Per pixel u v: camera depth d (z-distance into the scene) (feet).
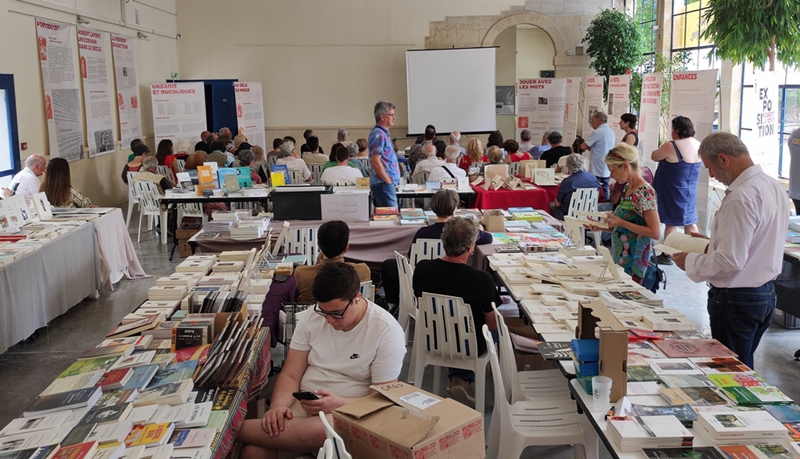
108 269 20.12
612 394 7.57
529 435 8.67
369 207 20.52
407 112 45.91
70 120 30.09
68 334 17.06
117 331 9.73
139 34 38.55
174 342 9.31
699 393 7.60
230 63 46.14
